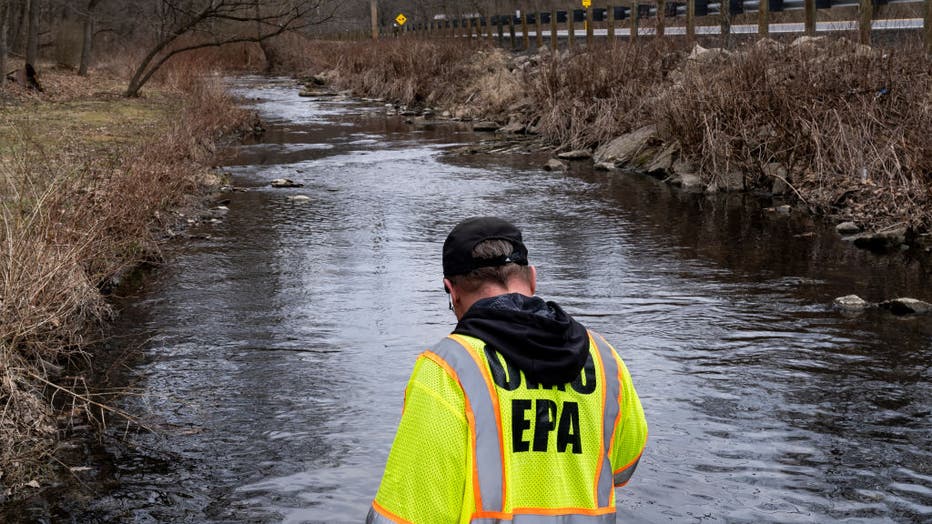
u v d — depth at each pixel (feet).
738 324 23.57
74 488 15.28
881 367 20.48
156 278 28.17
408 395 7.61
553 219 37.11
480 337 7.60
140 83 79.30
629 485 15.19
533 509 7.43
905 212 33.30
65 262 22.29
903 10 55.06
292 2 85.30
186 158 46.80
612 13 82.79
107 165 37.83
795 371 20.24
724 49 54.95
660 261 30.27
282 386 19.60
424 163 53.11
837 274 28.37
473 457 7.32
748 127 43.93
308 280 27.96
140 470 15.93
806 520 14.08
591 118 58.29
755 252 31.35
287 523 14.16
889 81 40.91
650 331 23.04
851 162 38.22
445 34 134.21
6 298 20.10
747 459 16.08
